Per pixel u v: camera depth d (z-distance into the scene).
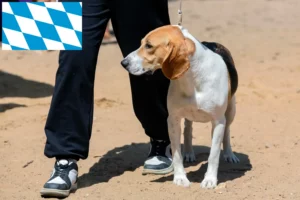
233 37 22.16
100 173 10.02
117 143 11.61
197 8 27.95
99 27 9.07
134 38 9.41
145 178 9.75
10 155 11.00
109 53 20.55
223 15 26.27
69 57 8.93
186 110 9.01
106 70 18.28
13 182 9.74
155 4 9.29
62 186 8.95
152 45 8.48
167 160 9.95
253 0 29.44
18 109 14.14
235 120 12.90
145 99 9.66
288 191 9.03
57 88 9.05
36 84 16.77
